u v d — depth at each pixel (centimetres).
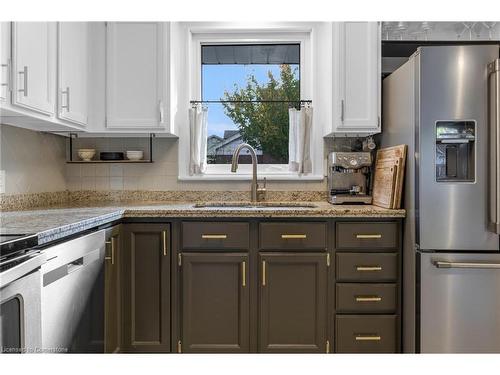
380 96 246
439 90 196
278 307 219
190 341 220
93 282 175
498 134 190
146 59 246
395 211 216
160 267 220
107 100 246
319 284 219
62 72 205
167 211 217
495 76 189
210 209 220
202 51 292
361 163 251
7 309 109
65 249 148
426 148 197
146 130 249
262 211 216
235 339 220
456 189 197
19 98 165
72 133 260
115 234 209
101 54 246
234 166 262
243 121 292
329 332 220
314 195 283
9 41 160
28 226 146
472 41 269
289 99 291
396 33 271
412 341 206
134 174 285
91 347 173
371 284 220
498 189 190
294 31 284
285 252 220
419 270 200
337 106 246
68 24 212
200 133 281
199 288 220
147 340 220
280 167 290
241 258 218
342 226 219
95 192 285
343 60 246
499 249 196
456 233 197
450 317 200
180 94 282
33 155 238
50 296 137
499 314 199
